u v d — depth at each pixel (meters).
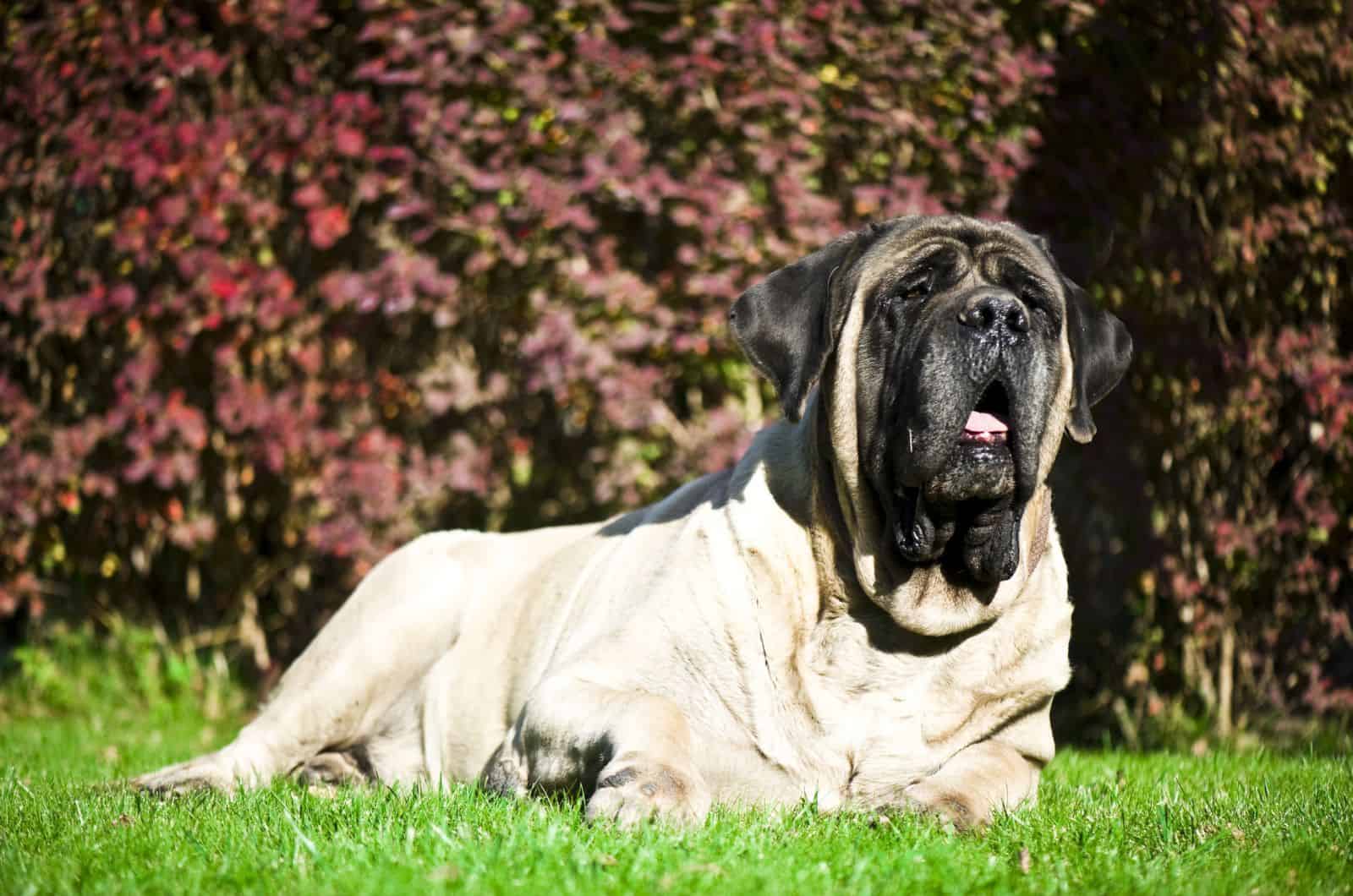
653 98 11.66
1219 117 10.94
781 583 6.52
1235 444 11.76
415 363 12.80
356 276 11.64
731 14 11.35
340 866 4.71
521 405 13.02
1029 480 6.21
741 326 6.74
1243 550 11.70
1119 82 11.57
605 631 6.91
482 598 8.16
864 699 6.52
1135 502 12.17
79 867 4.86
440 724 7.94
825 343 6.49
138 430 11.98
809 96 11.29
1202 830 5.66
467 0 11.52
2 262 12.64
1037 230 11.71
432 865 4.70
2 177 12.27
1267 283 11.38
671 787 5.62
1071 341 6.69
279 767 8.09
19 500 12.36
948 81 11.41
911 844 5.30
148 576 13.90
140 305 12.09
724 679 6.47
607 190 11.59
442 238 12.38
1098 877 4.82
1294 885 4.82
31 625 14.15
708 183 11.43
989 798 6.16
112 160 11.65
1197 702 12.42
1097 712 12.85
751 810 5.93
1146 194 11.52
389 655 8.16
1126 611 12.81
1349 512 11.66
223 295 11.62
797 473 6.69
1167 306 11.61
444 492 12.98
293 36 11.63
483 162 11.87
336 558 12.84
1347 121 10.88
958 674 6.55
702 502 7.06
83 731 11.96
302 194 11.55
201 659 13.94
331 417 12.46
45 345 12.81
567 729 6.28
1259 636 12.12
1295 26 10.73
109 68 11.92
